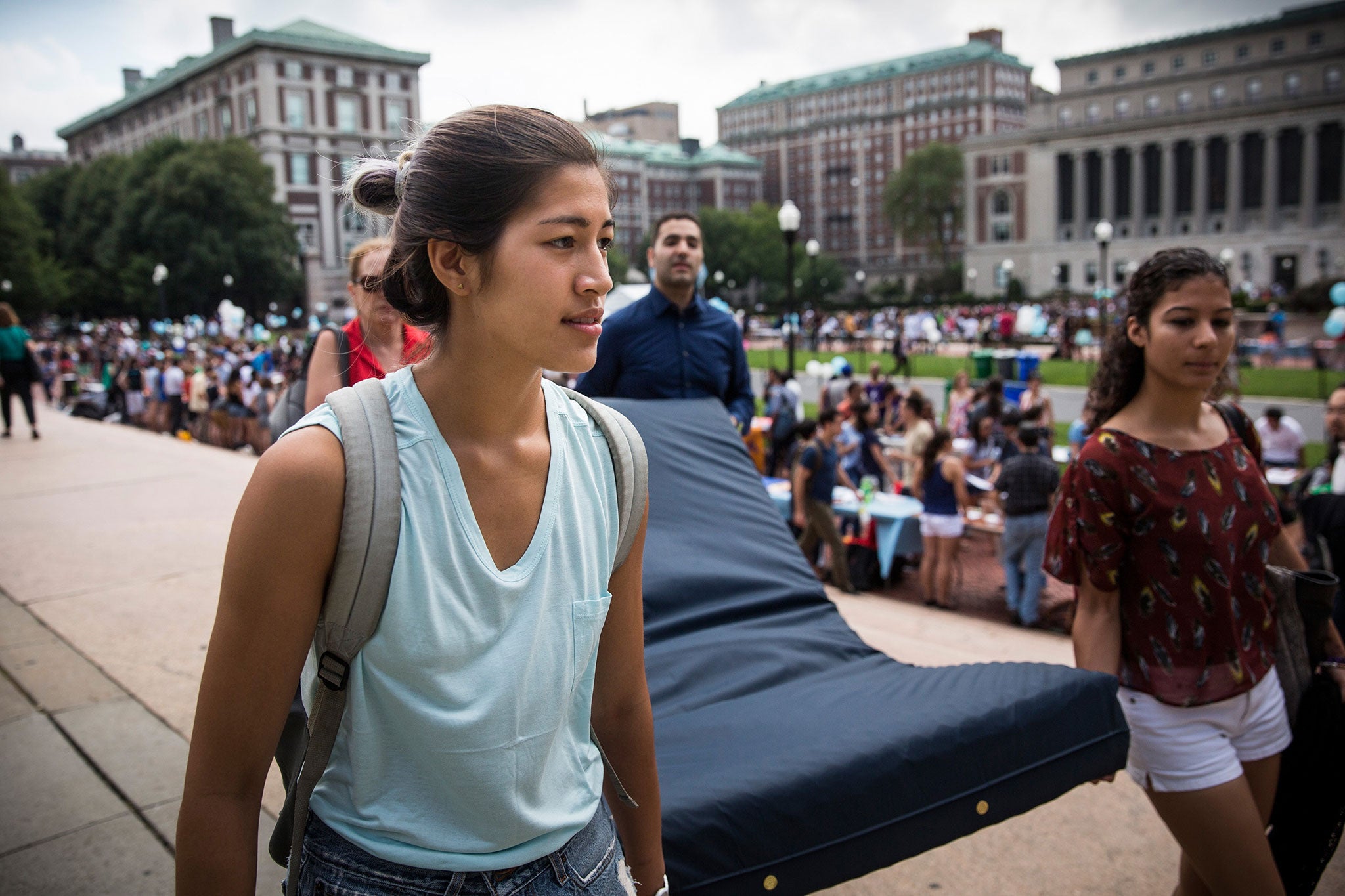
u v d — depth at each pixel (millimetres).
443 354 981
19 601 4316
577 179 935
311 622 926
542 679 988
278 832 1098
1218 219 79562
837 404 14266
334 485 893
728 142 128750
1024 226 87062
